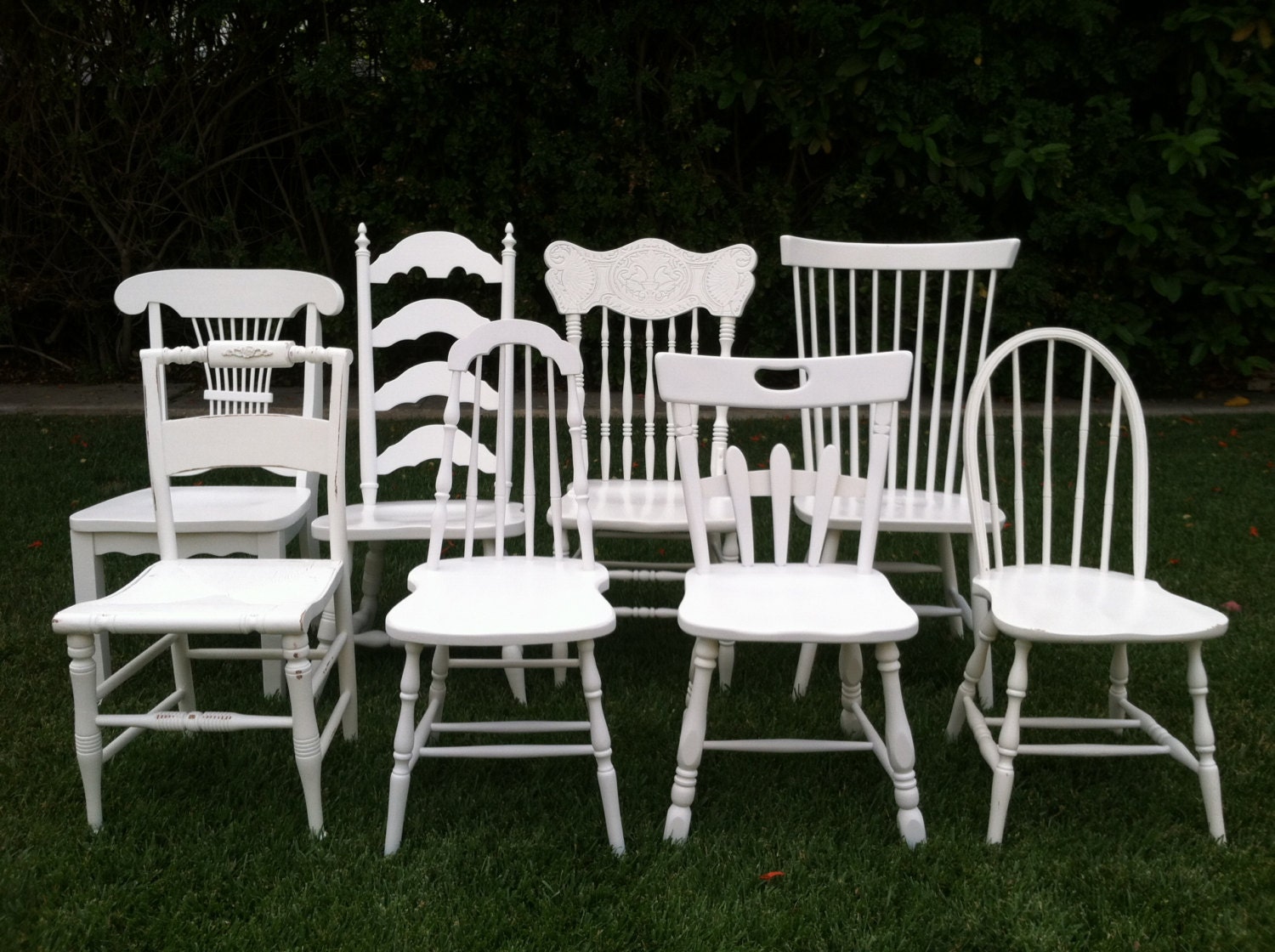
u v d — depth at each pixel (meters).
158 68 5.79
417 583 2.23
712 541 2.94
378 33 5.83
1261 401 6.36
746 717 2.63
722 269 3.16
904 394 2.24
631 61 6.01
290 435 2.36
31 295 6.35
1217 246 6.07
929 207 6.05
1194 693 2.05
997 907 1.84
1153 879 1.91
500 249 5.99
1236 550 3.77
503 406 2.94
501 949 1.74
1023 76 5.90
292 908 1.81
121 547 2.59
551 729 2.21
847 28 5.59
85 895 1.84
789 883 1.91
